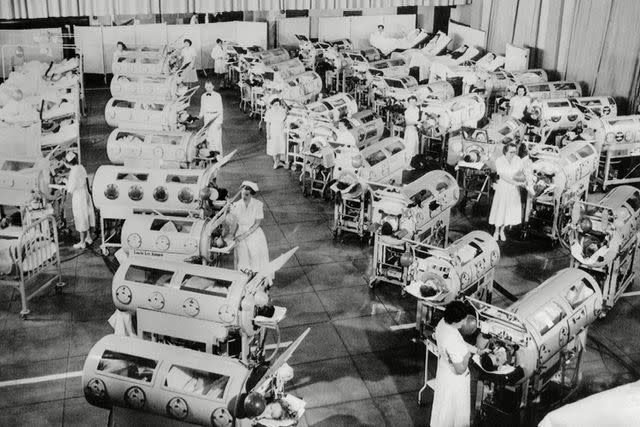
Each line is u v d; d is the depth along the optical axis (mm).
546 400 7957
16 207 11641
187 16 24703
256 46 21781
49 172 11188
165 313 7828
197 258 9734
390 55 23797
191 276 7855
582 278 8000
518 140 13227
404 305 10047
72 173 11070
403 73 19328
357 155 11516
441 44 22797
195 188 10875
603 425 5090
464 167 12727
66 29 22750
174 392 6492
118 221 11867
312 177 13727
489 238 9234
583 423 5145
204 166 13414
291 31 24594
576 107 15273
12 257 9461
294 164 15094
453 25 23859
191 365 6590
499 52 21531
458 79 19953
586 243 9273
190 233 9516
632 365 8664
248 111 19734
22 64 18922
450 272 8273
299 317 9703
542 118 15055
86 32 21938
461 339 6543
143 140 13273
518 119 15320
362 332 9367
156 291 7773
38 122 13562
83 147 16531
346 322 9602
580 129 14594
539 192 11234
